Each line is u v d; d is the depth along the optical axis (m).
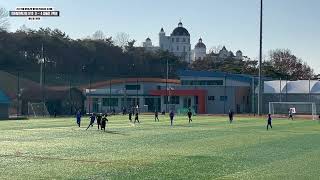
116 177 22.75
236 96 135.75
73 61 183.50
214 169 25.53
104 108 139.25
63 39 186.75
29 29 182.88
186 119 91.19
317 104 126.50
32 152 32.97
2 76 134.00
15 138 44.72
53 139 43.91
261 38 110.12
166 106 139.25
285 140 44.41
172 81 146.50
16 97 117.31
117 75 188.88
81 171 24.48
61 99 115.38
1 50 164.25
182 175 23.48
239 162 28.52
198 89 137.38
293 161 29.09
